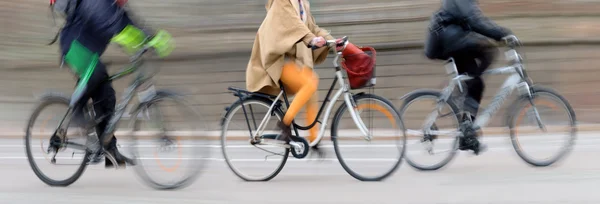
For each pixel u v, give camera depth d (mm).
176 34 9180
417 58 8602
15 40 9852
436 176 5301
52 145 5074
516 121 5484
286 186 5094
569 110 5441
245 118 5199
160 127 4934
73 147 5051
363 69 4918
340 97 5090
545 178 5098
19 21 9875
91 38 4777
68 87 9586
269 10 5086
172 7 9234
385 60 8703
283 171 5695
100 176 5543
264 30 5023
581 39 8445
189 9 9188
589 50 8438
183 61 9125
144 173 4980
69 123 5004
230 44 9070
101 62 4867
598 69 8375
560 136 5461
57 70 9680
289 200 4633
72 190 5035
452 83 5414
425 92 5449
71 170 5125
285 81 5027
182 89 9062
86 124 4965
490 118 5457
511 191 4734
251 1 9055
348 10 8914
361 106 5098
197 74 9078
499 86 6352
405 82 8602
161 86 9070
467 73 5410
